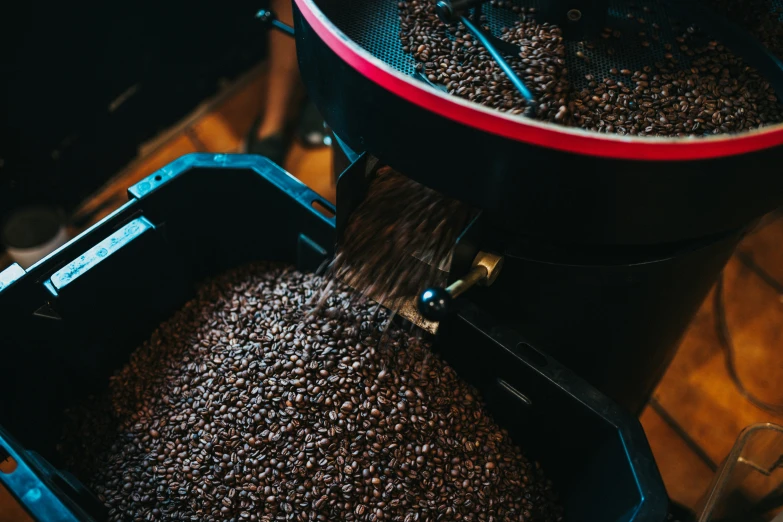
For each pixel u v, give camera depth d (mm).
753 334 1272
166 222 1083
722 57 940
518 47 912
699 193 813
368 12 978
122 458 1025
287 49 1436
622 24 968
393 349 1020
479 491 973
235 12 1553
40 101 1346
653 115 895
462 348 1002
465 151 811
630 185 795
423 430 980
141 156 1519
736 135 771
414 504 957
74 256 1019
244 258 1186
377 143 869
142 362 1093
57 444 1045
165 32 1466
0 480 854
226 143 1541
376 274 1006
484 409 1033
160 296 1103
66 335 1021
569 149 771
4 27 1258
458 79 904
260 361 1032
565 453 983
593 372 1049
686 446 1174
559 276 906
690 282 957
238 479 979
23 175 1381
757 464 1011
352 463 963
